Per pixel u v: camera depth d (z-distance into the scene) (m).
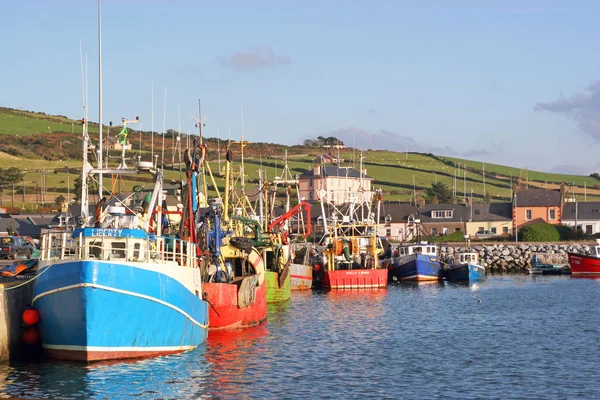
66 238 30.38
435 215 139.62
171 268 31.48
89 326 28.56
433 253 88.31
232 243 44.56
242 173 64.06
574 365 34.75
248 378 30.97
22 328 31.58
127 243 29.67
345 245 74.44
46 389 27.28
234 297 40.44
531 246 112.12
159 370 30.56
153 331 30.83
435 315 52.59
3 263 60.47
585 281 83.81
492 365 34.66
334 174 160.88
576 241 121.12
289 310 55.22
